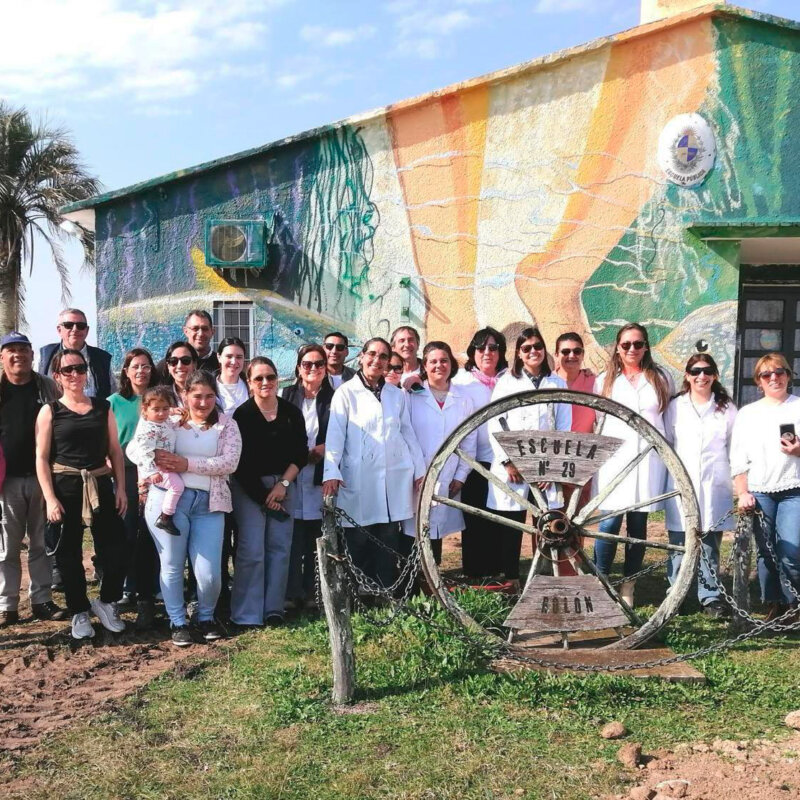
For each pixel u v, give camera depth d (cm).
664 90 1159
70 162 2517
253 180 1202
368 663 538
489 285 1185
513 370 677
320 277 1203
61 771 419
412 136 1184
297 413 650
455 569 811
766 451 621
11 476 646
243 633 623
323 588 491
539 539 562
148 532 634
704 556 636
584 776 402
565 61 1160
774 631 618
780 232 1144
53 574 746
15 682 539
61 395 673
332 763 418
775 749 430
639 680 513
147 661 575
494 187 1179
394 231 1192
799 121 1163
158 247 1212
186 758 427
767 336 1370
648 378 664
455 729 451
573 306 1179
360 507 655
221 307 1216
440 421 703
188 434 609
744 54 1155
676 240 1168
